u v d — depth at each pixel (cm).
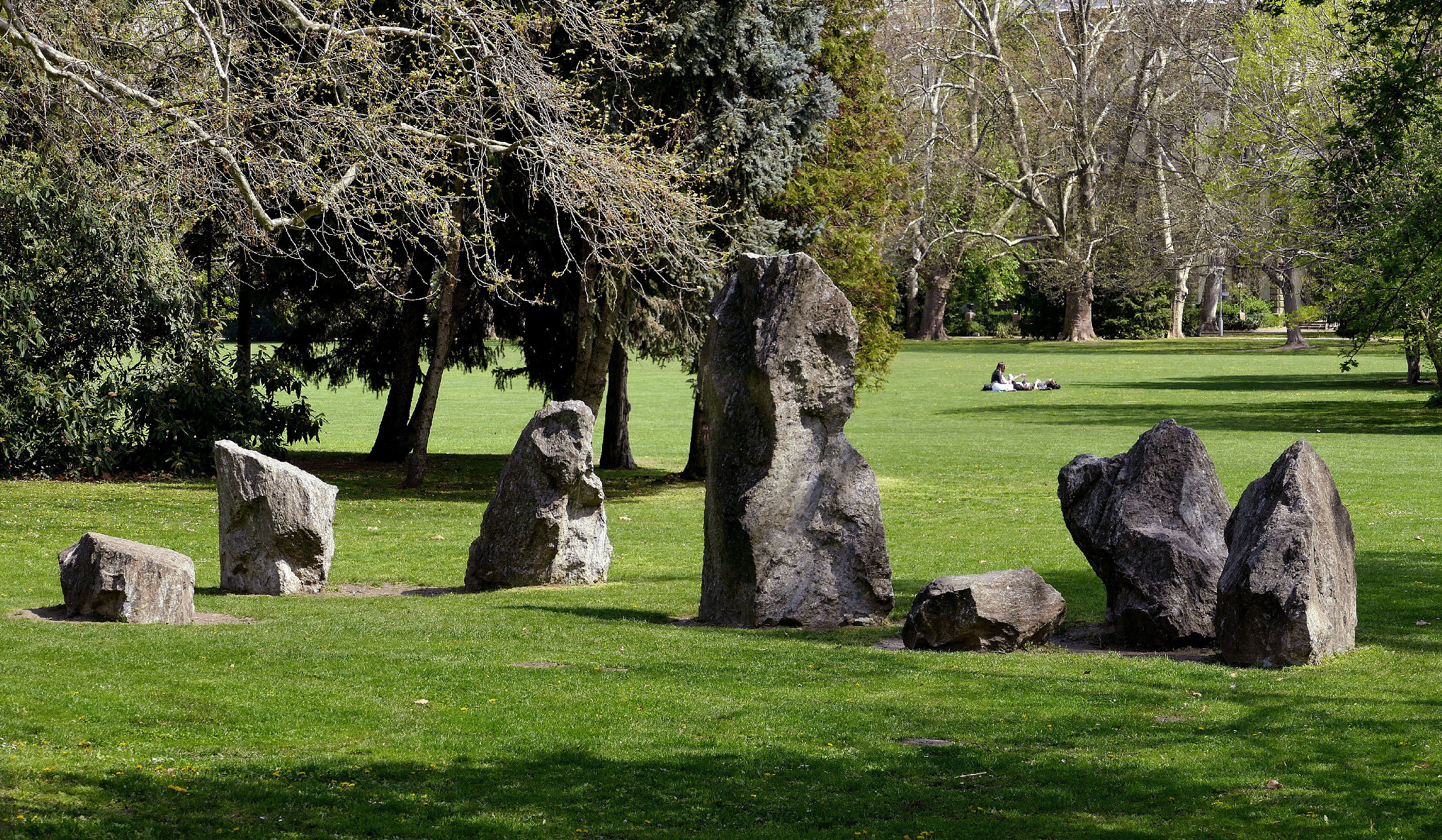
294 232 2662
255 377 2989
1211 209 5884
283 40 2239
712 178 2391
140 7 2238
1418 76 2302
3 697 842
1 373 2602
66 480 2661
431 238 2600
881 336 2891
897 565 1680
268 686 909
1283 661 993
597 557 1570
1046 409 4531
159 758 739
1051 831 645
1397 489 2320
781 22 2528
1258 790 704
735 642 1126
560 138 2050
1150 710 868
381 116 1995
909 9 7312
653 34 2289
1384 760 749
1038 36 7900
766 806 684
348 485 2736
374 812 664
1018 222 9106
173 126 1778
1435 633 1120
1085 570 1612
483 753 771
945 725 838
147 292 2727
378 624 1198
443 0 1977
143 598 1179
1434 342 4006
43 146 2511
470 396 5603
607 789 709
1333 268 3822
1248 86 5138
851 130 2902
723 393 1279
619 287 2434
